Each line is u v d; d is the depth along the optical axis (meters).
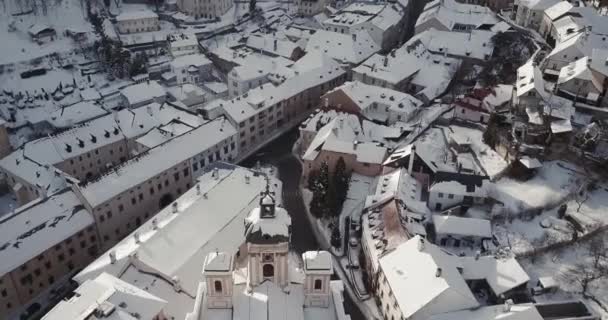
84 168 133.50
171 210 98.44
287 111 160.88
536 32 184.62
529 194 109.62
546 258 95.06
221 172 112.19
